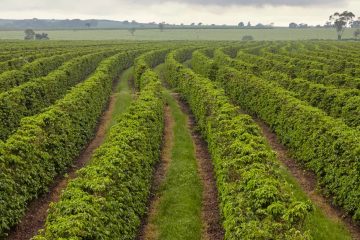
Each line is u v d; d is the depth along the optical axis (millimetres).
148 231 17219
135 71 50906
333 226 17875
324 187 21188
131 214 15344
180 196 20109
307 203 13742
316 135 22625
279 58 65812
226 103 25906
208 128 25688
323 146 21656
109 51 70000
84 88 31500
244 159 16906
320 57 65188
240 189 15359
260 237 12180
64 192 13852
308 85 36219
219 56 65812
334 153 20281
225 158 19000
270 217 12953
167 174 22750
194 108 34406
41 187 19469
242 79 39531
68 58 59781
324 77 43250
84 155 26219
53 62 52500
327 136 21547
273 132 30797
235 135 19984
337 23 197625
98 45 96188
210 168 23781
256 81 36156
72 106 26375
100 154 17406
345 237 17000
